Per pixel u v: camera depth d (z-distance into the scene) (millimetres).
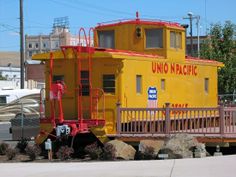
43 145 19438
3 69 104812
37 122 24281
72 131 18531
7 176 12805
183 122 19281
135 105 19703
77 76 19656
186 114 19266
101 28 22312
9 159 18641
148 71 20359
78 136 19797
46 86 20359
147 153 17438
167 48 21328
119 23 21922
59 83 19250
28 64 88812
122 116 18891
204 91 24281
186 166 13273
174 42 21969
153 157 17406
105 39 22312
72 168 13945
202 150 16953
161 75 21062
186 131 18969
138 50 21594
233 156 15414
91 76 19406
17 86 70438
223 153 18766
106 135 18812
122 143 18000
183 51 22531
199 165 13375
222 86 41938
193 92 23281
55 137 19328
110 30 22219
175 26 21875
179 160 14750
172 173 12156
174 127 19156
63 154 18078
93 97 19297
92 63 19453
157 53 21406
